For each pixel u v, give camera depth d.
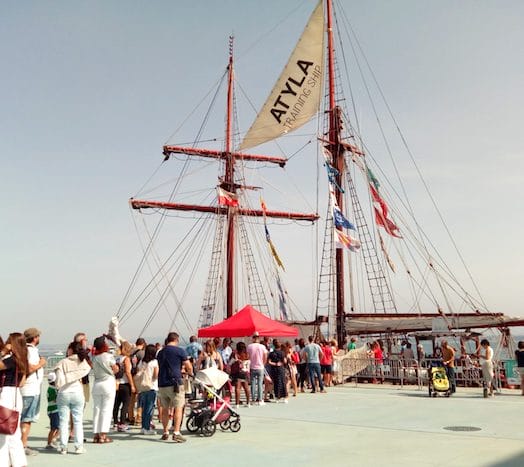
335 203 30.38
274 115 40.72
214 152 44.22
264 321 21.84
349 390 22.20
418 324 27.27
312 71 38.19
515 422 13.62
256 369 18.09
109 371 11.79
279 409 16.86
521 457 9.54
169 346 12.08
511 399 18.44
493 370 20.42
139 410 14.56
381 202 30.73
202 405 12.82
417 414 15.16
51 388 11.23
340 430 12.80
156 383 12.87
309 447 10.80
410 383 23.88
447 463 9.15
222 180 43.91
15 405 8.49
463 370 22.92
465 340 25.12
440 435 11.91
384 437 11.77
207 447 11.01
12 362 8.62
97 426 11.61
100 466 9.40
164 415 12.03
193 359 18.59
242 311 22.34
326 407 17.08
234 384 18.09
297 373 22.53
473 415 14.85
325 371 23.69
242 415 15.64
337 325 29.78
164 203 41.62
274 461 9.56
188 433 12.82
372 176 31.30
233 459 9.80
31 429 14.18
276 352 19.16
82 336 11.29
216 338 22.03
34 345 10.37
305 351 21.88
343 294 30.22
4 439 7.95
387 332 28.42
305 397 20.06
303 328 32.44
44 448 11.19
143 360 13.00
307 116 39.41
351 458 9.69
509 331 24.94
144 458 10.02
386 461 9.39
